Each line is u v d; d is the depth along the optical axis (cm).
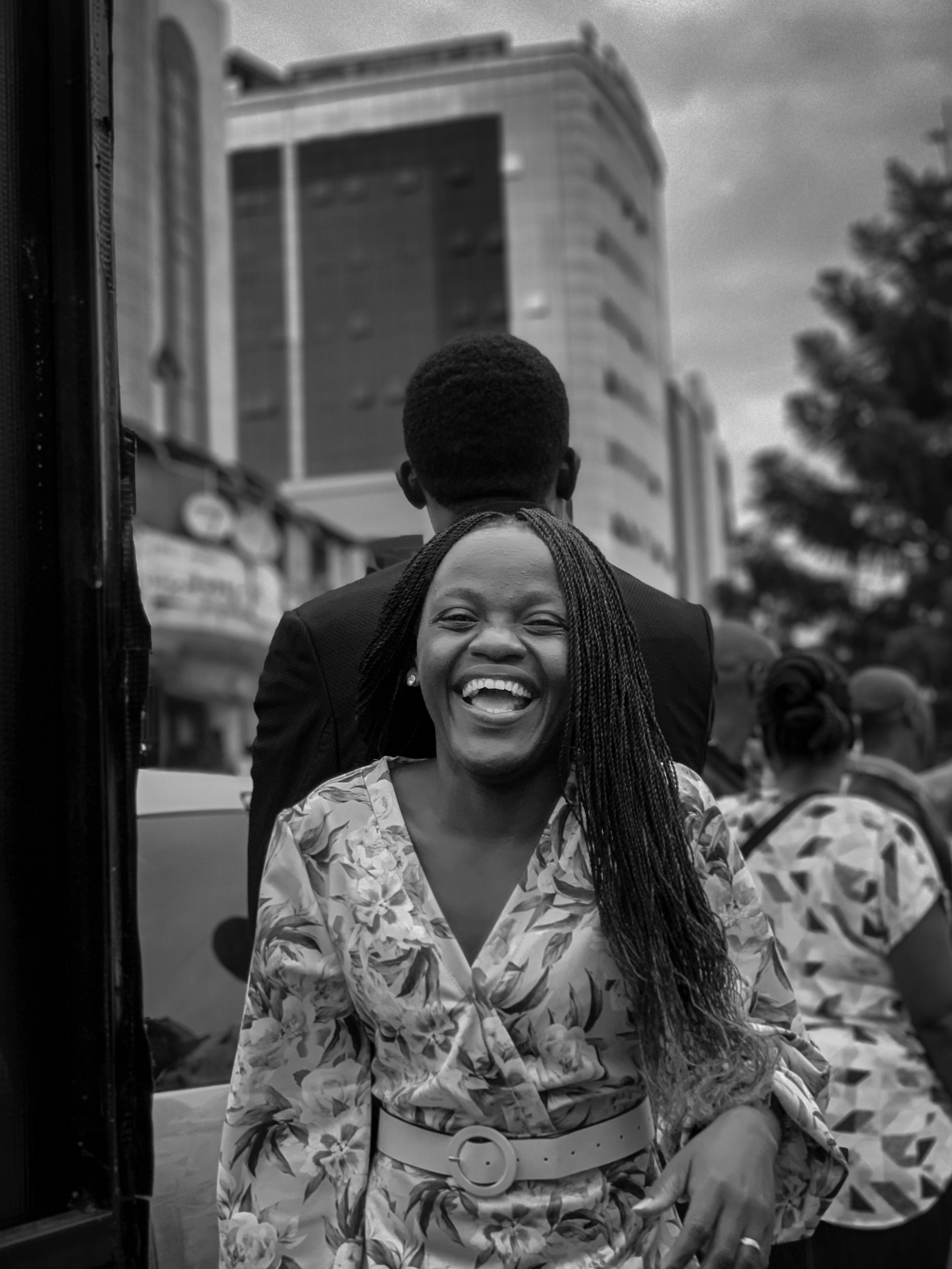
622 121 6500
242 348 6197
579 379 5953
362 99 6197
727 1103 163
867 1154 307
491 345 222
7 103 174
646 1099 173
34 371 175
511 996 165
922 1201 307
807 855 321
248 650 2380
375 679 188
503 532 176
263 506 2653
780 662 338
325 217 6188
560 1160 166
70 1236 164
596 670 171
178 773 310
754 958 176
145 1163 174
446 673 173
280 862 177
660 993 163
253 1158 176
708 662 229
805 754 330
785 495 2339
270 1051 176
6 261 171
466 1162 166
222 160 3494
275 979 175
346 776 183
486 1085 165
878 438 2212
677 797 173
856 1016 315
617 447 6047
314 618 227
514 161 6081
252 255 6219
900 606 2314
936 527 2286
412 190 6138
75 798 173
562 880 170
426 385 222
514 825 174
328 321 6141
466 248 6094
